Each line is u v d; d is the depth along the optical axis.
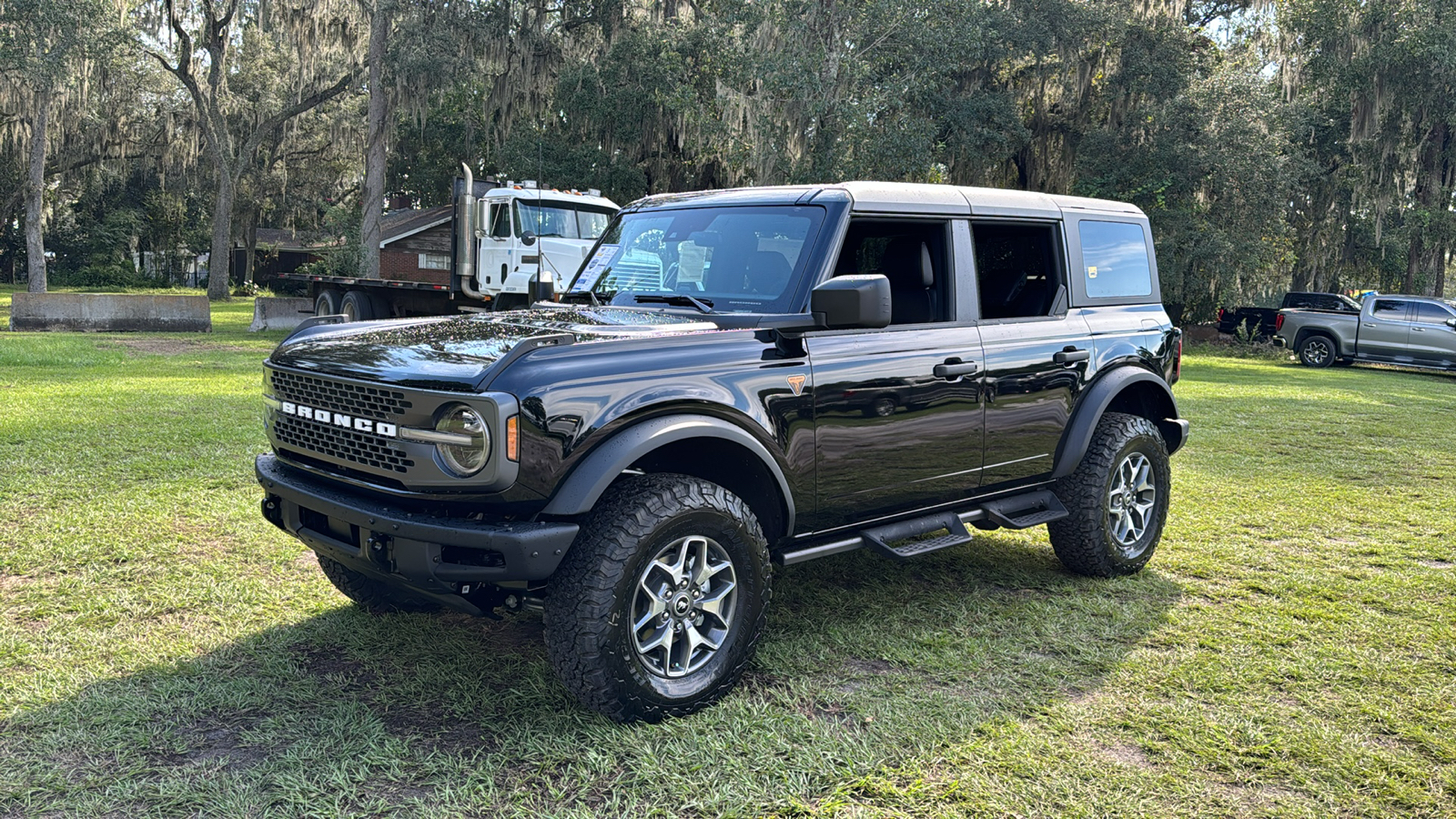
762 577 3.65
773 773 3.08
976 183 29.97
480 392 3.10
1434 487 7.96
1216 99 28.05
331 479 3.57
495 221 16.41
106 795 2.86
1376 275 40.97
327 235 55.25
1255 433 10.89
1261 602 4.93
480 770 3.04
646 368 3.40
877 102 22.95
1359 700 3.72
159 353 16.53
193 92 41.25
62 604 4.39
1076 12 27.25
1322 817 2.90
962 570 5.41
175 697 3.51
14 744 3.14
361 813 2.80
